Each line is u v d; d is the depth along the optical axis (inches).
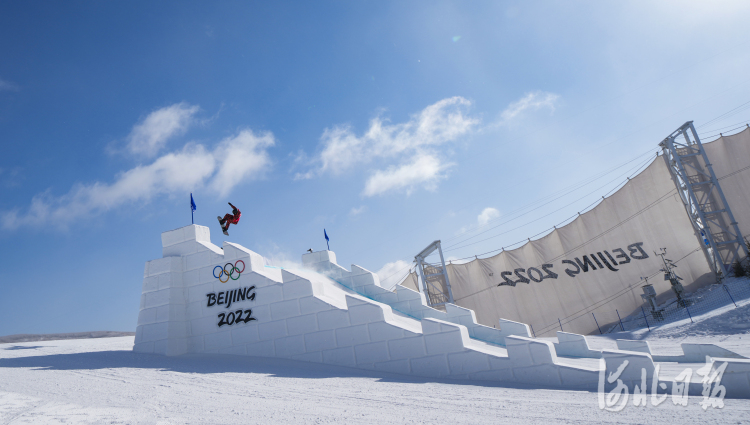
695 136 1375.5
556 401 279.1
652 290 1306.6
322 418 241.9
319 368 472.7
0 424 218.4
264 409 267.4
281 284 547.2
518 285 1658.5
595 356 478.9
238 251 589.9
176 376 408.8
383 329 466.0
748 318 805.9
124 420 229.6
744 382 266.4
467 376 401.4
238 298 570.9
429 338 433.4
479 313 1646.2
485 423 225.8
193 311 594.6
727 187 1391.5
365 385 368.8
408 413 254.7
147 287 600.1
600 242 1604.3
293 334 523.2
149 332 576.4
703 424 207.0
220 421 234.5
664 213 1505.9
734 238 1293.1
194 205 645.3
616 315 1510.8
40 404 268.4
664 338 869.2
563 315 1587.1
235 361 514.6
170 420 233.9
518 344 374.3
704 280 1386.6
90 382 368.5
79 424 219.1
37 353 612.4
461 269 1685.5
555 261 1651.1
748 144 1398.9
